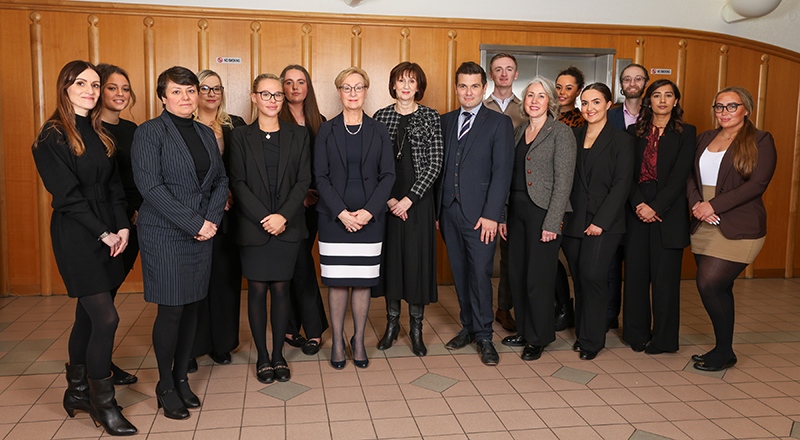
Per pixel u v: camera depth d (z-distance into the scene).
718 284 3.09
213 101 2.97
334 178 3.03
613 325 3.91
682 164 3.19
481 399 2.74
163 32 4.61
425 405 2.67
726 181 3.04
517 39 5.04
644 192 3.29
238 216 2.85
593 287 3.23
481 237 3.20
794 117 5.48
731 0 5.02
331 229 3.02
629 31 5.14
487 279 3.27
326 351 3.41
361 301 3.12
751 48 5.35
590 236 3.20
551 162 3.15
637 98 4.03
